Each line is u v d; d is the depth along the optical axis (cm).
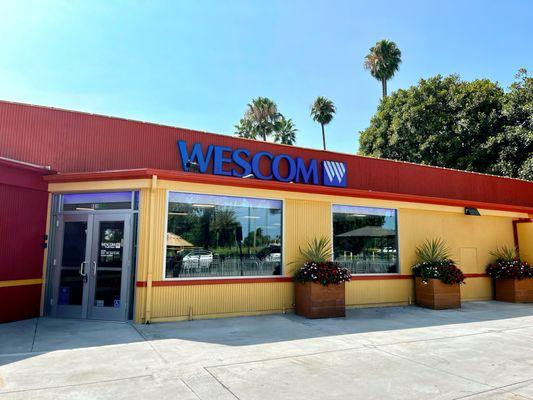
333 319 1012
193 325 892
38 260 958
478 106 2536
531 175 2239
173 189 949
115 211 952
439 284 1216
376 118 3042
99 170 1040
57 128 1016
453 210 1399
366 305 1195
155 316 905
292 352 705
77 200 986
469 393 536
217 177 978
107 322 902
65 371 585
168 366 615
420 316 1090
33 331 815
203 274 973
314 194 1141
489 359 691
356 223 1218
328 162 1329
